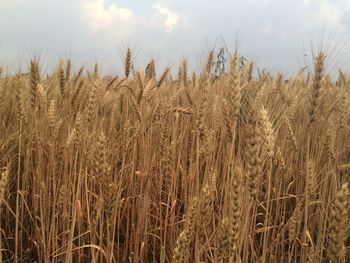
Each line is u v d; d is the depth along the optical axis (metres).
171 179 0.60
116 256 0.64
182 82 1.02
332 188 0.62
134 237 0.64
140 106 0.79
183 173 0.68
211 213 0.56
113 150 0.74
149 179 0.65
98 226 0.63
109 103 0.97
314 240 0.66
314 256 0.49
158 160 0.75
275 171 0.73
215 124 0.73
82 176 0.64
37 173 0.69
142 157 0.73
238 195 0.37
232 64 0.55
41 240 0.61
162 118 0.79
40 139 0.69
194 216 0.40
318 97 0.61
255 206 0.50
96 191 0.71
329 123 0.82
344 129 0.84
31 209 0.70
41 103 0.75
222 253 0.38
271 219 0.66
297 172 0.74
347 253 0.57
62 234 0.64
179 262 0.39
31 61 0.76
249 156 0.40
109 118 0.91
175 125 0.77
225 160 0.63
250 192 0.40
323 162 0.75
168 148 0.61
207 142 0.60
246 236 0.46
